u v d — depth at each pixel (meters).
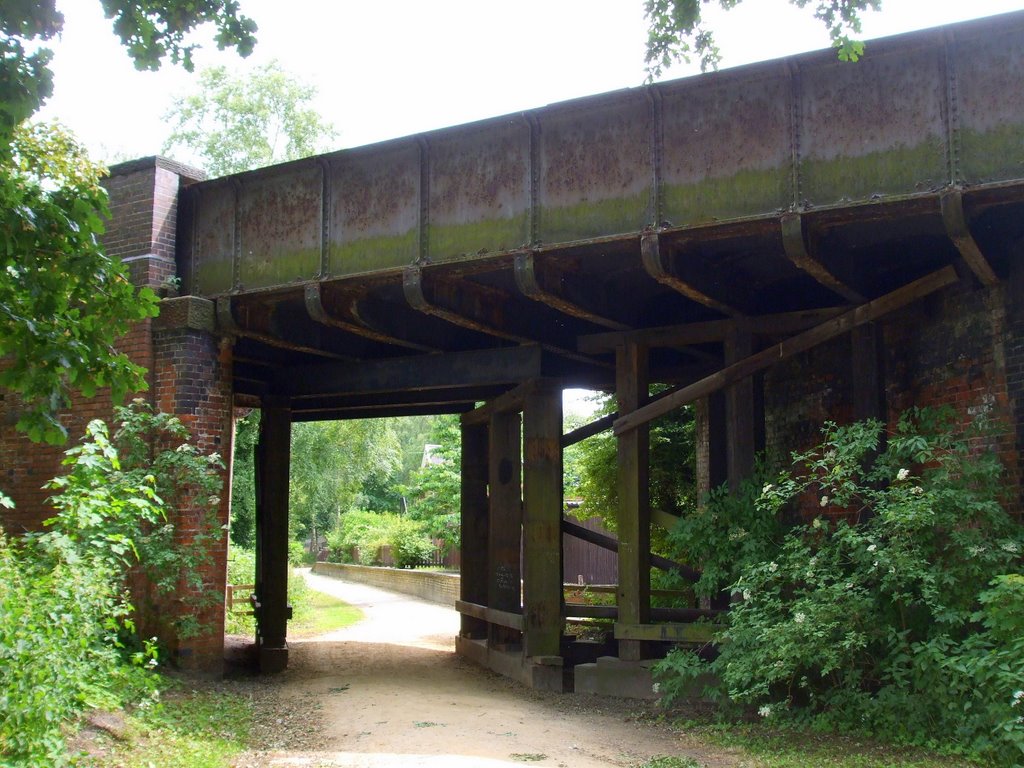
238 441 29.69
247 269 10.95
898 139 7.66
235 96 30.69
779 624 7.74
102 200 5.90
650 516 10.85
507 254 9.20
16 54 5.22
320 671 12.85
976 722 6.72
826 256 8.36
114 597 8.27
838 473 8.12
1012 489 8.03
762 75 8.19
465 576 14.80
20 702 5.86
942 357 9.09
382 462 33.97
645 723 8.95
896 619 7.82
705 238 8.52
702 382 9.91
